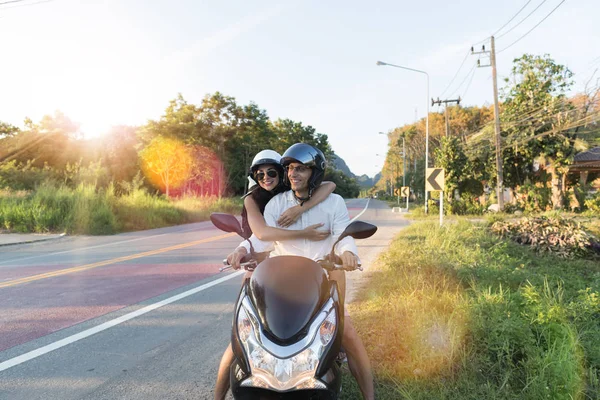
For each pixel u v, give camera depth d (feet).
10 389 11.84
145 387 11.91
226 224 9.05
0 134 177.47
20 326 17.22
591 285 19.58
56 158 170.09
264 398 6.35
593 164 100.78
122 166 164.96
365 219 80.69
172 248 40.81
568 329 12.18
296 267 7.30
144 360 13.78
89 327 17.04
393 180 305.12
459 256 24.93
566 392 9.90
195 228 67.41
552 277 20.79
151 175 152.35
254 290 7.00
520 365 11.55
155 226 69.77
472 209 89.71
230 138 158.81
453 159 91.91
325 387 6.47
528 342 12.00
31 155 168.04
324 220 8.94
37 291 23.20
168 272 28.19
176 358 13.92
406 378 11.03
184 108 149.69
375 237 46.52
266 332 6.47
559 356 10.97
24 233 56.65
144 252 38.29
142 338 15.79
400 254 26.27
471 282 18.22
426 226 47.52
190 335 16.08
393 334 13.35
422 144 220.64
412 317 14.01
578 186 93.35
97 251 39.99
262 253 9.09
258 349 6.41
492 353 12.00
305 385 6.29
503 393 10.20
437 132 214.69
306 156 8.60
